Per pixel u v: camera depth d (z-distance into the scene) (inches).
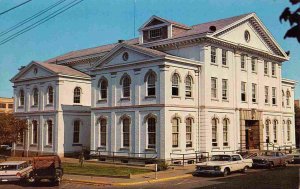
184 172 1202.0
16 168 1055.0
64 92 1845.5
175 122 1464.1
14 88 2082.9
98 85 1672.0
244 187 904.3
